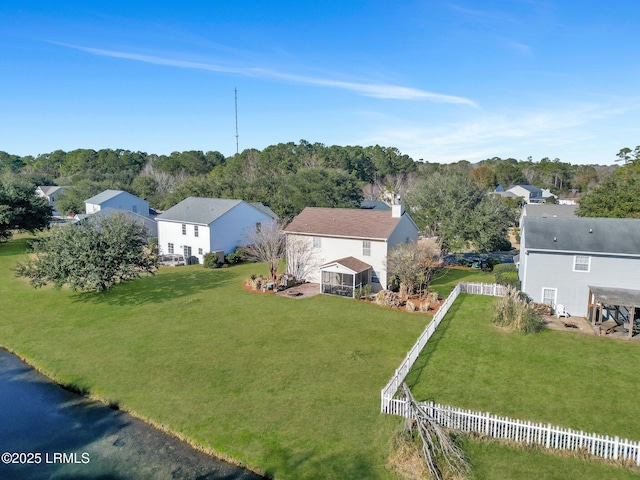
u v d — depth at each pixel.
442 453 12.32
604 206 40.34
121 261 30.47
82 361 20.36
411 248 30.95
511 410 14.86
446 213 43.25
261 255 37.75
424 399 15.66
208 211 45.16
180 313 27.03
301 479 12.21
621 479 11.63
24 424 15.61
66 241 29.47
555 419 14.29
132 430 15.08
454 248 41.88
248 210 47.38
